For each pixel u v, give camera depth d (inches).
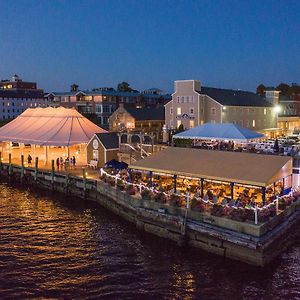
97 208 1524.4
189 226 1073.5
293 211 1141.7
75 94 4018.2
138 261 1018.1
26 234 1224.2
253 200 1083.9
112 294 861.2
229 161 1221.7
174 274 943.7
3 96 4960.6
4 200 1646.2
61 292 870.4
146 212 1193.4
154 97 4579.2
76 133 2145.7
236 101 2903.5
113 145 1930.4
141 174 1499.8
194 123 2748.5
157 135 2645.2
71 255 1062.4
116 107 4025.6
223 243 1005.2
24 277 937.5
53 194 1752.0
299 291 862.5
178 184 1305.4
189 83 2746.1
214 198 1098.1
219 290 870.4
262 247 938.1
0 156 2137.1
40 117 2454.5
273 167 1136.8
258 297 842.2
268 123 3193.9
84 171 1643.7
